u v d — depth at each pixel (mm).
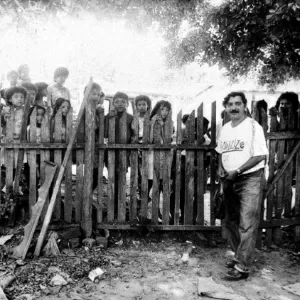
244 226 3631
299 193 4598
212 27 5551
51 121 4445
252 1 4684
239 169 3607
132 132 4844
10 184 4398
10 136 4332
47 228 4000
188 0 5109
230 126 3900
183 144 4469
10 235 4176
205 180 4750
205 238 4500
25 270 3551
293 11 3838
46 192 4133
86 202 4332
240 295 3301
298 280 3660
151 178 4602
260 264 4031
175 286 3465
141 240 4492
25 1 3939
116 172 4750
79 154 4375
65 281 3412
